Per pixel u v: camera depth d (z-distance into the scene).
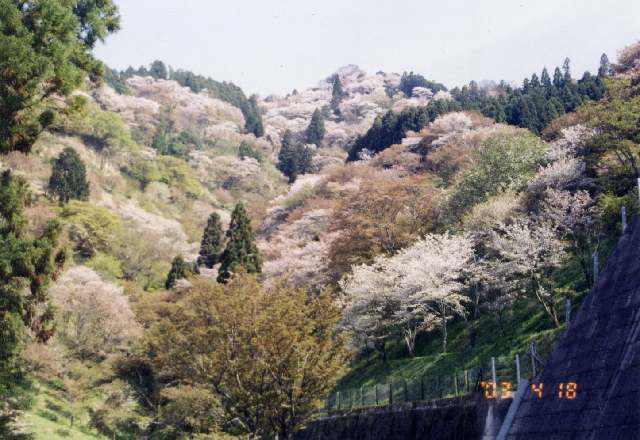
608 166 34.56
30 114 17.47
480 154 45.94
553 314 28.78
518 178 41.84
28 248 16.91
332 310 26.50
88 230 60.88
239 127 136.62
